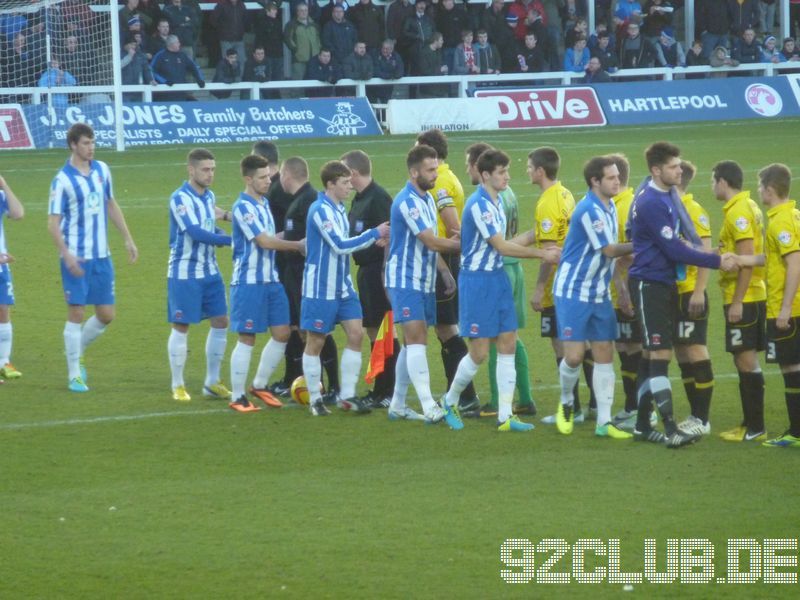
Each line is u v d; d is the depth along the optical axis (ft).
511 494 81.92
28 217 207.41
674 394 110.01
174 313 109.19
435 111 340.18
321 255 102.27
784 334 90.74
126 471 87.81
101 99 310.86
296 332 112.16
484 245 96.63
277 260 113.19
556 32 368.48
